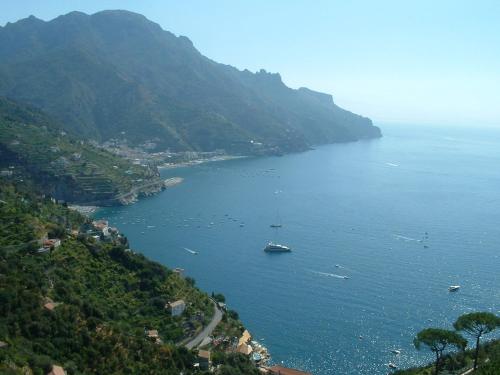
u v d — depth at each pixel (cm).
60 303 15412
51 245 19762
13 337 13038
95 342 14288
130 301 18775
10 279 14962
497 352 15762
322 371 18612
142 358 14800
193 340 18050
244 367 17012
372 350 19925
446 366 16000
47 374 12094
